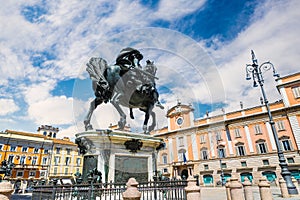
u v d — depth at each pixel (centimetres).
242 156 2656
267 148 2548
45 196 348
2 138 3359
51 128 4888
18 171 3353
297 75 2562
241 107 2922
